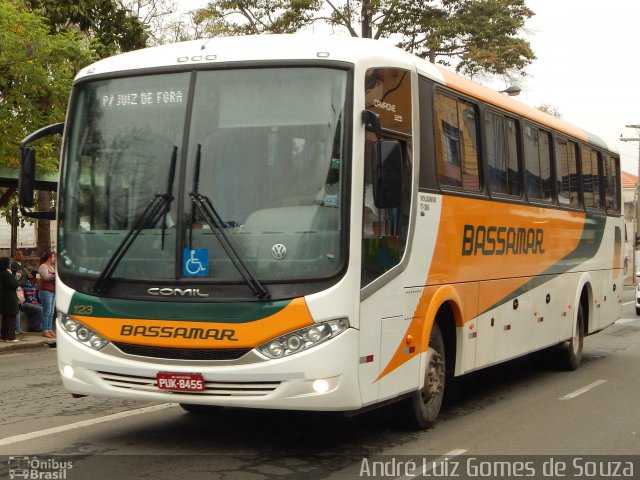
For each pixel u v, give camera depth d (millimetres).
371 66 7770
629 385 12688
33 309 20156
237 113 7586
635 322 25500
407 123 8445
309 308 7137
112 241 7742
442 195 9109
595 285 15297
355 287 7301
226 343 7203
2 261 18312
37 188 20297
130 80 7969
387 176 7277
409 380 8391
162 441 8391
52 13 22016
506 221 10984
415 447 8336
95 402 10633
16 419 9555
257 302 7191
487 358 10469
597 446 8516
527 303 11875
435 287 8945
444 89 9422
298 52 7633
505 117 11242
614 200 16688
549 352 14188
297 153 7414
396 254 8102
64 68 18844
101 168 7906
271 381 7160
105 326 7590
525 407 10758
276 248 7254
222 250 7328
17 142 18828
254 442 8391
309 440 8531
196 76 7750
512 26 35688
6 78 18484
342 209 7297
